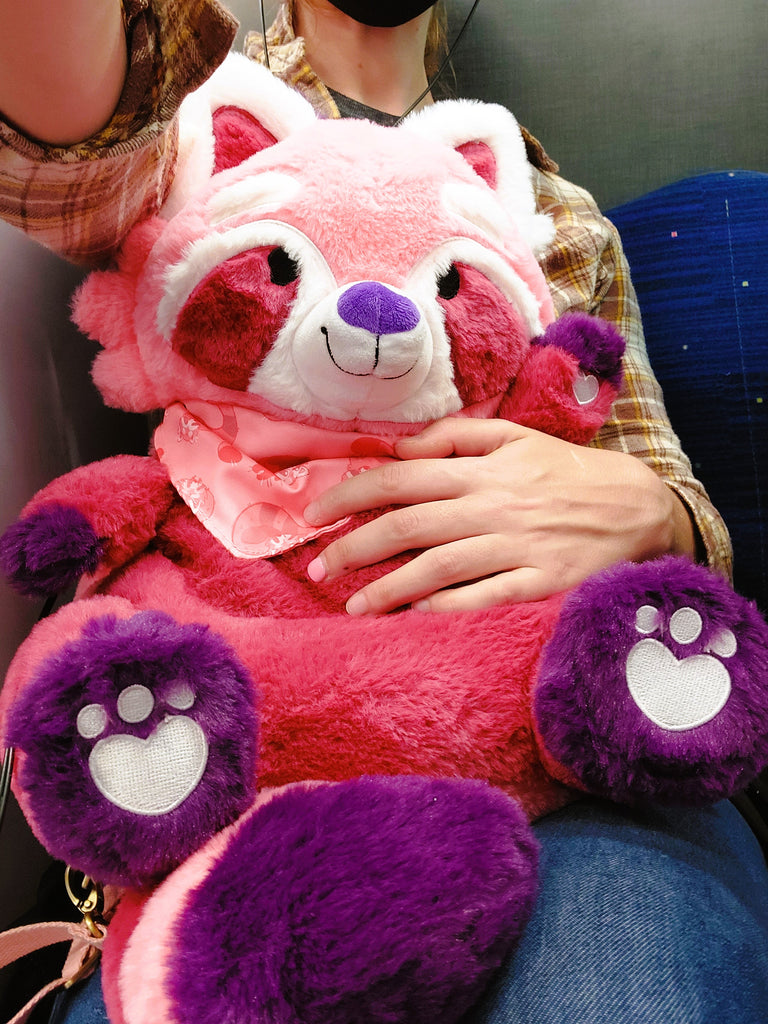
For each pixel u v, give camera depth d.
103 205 0.43
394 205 0.45
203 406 0.49
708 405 0.95
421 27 0.81
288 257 0.44
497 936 0.34
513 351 0.51
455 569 0.49
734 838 0.55
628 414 0.81
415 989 0.31
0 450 0.57
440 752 0.40
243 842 0.33
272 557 0.47
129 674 0.33
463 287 0.48
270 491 0.48
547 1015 0.36
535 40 1.07
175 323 0.46
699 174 1.04
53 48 0.33
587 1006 0.36
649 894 0.41
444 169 0.49
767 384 0.94
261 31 0.86
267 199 0.45
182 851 0.34
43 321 0.63
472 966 0.33
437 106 0.55
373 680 0.40
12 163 0.37
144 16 0.37
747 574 0.95
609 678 0.39
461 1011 0.35
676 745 0.38
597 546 0.55
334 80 0.77
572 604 0.41
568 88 1.08
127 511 0.46
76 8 0.33
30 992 0.56
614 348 0.54
